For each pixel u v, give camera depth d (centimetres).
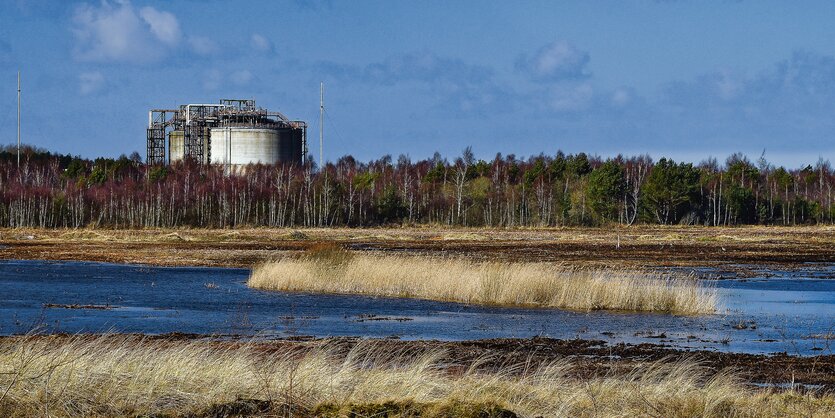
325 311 4006
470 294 4506
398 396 1606
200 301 4362
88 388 1526
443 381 1778
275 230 13638
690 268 7212
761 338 3312
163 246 9494
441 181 19562
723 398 1753
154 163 19788
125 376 1589
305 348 2648
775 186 19662
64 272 6141
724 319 3912
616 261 7856
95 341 2109
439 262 5262
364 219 15925
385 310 4078
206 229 13925
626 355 2814
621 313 4116
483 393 1677
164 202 15212
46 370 1524
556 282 4441
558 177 19962
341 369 1739
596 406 1598
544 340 3125
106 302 4269
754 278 6322
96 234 11162
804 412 1702
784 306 4488
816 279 6275
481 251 9131
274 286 5103
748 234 13675
